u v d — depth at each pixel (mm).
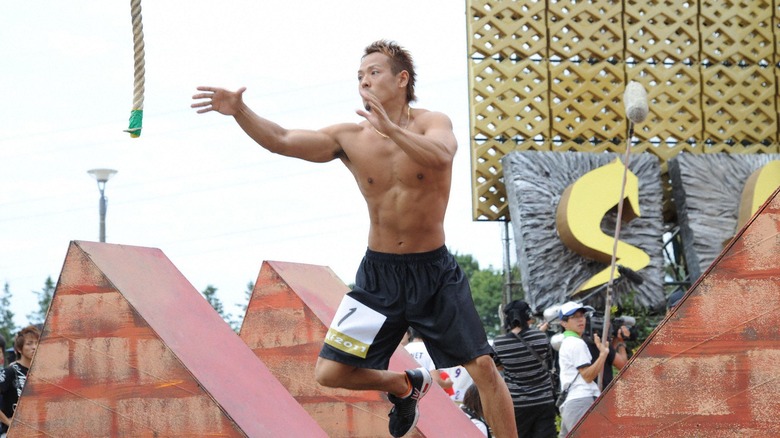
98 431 3941
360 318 3875
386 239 3879
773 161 11789
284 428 3887
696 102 12523
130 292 4039
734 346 3730
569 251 11367
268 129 3832
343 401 5098
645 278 11398
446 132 3715
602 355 6719
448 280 3859
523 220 11367
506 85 12047
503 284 12203
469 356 3836
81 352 4008
